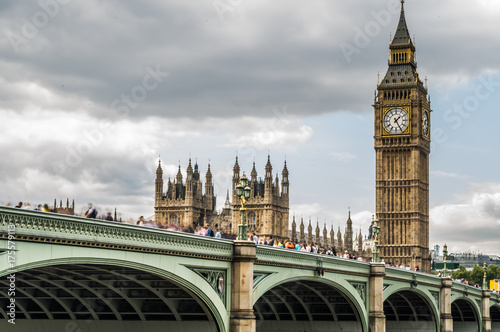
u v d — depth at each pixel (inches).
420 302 4143.7
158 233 1758.1
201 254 1924.2
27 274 1870.1
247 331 2050.9
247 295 2071.9
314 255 2527.1
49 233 1453.0
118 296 2138.3
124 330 2185.0
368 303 3038.9
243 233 2114.9
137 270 1825.8
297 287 2864.2
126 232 1660.9
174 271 1840.6
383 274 3058.6
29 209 1405.0
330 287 2856.8
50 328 2224.4
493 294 5851.4
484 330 5413.4
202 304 2000.5
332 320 3100.4
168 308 2145.7
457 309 5482.3
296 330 3174.2
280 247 2500.0
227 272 2066.9
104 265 1706.4
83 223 1537.9
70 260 1517.0
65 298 2144.4
